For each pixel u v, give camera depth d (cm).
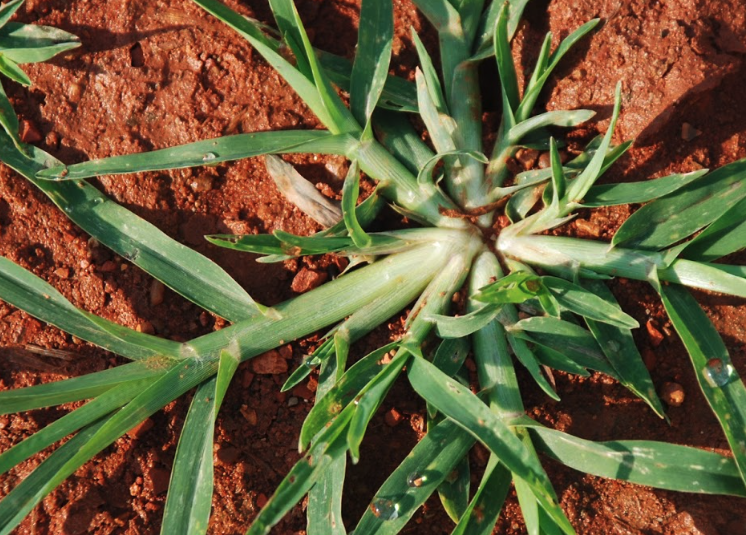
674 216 27
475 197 28
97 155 29
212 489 27
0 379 29
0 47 29
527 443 27
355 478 28
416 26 29
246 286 29
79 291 29
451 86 28
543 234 28
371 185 29
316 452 26
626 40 28
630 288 28
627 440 27
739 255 28
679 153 28
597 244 27
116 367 27
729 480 26
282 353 28
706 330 27
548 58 28
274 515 25
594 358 27
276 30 29
